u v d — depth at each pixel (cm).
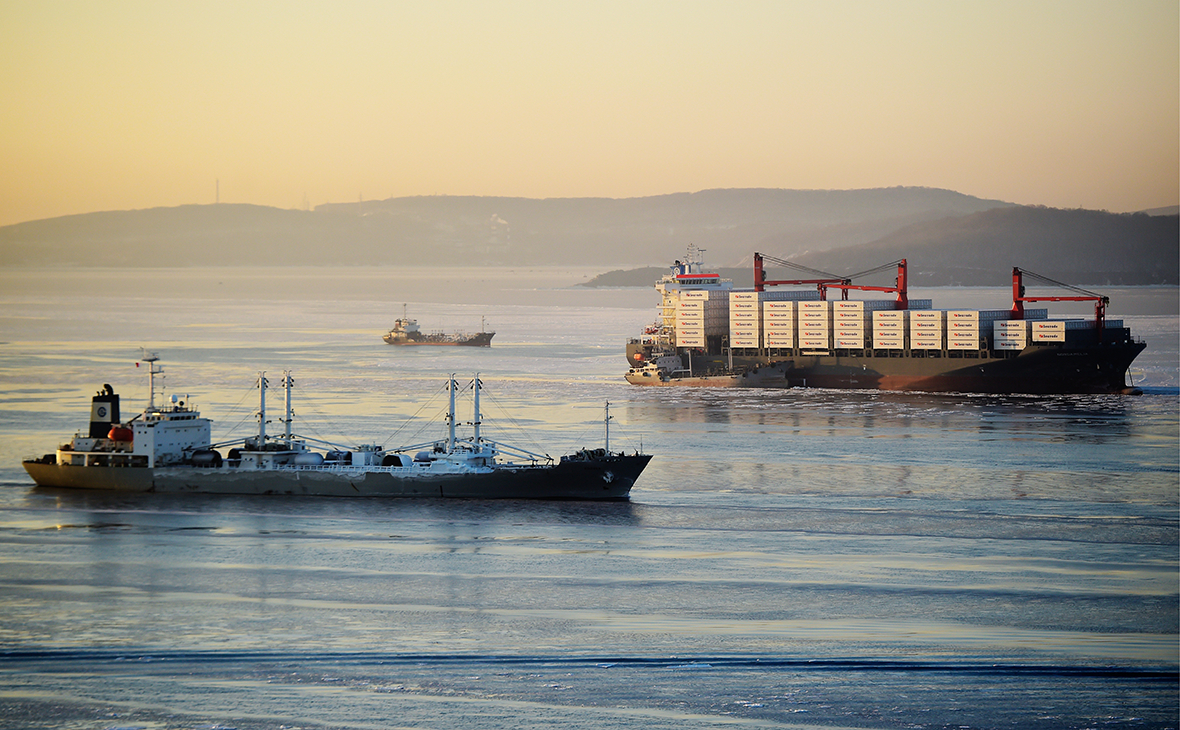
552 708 16012
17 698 16238
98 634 18675
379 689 16625
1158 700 16312
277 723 15512
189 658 17688
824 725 15575
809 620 19525
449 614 19700
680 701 16262
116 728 15362
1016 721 15712
